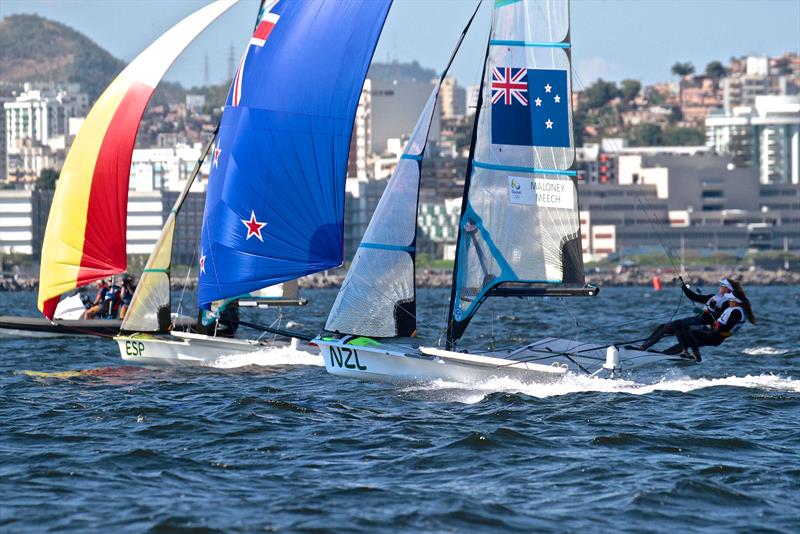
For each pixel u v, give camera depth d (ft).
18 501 199.31
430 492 205.05
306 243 343.26
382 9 337.31
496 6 300.81
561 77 300.81
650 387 315.78
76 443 246.27
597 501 199.93
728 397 301.63
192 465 225.97
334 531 182.80
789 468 221.87
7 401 304.30
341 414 278.87
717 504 197.98
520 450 238.27
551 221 301.84
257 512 192.54
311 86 339.98
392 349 306.55
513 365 305.73
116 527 184.65
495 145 302.25
